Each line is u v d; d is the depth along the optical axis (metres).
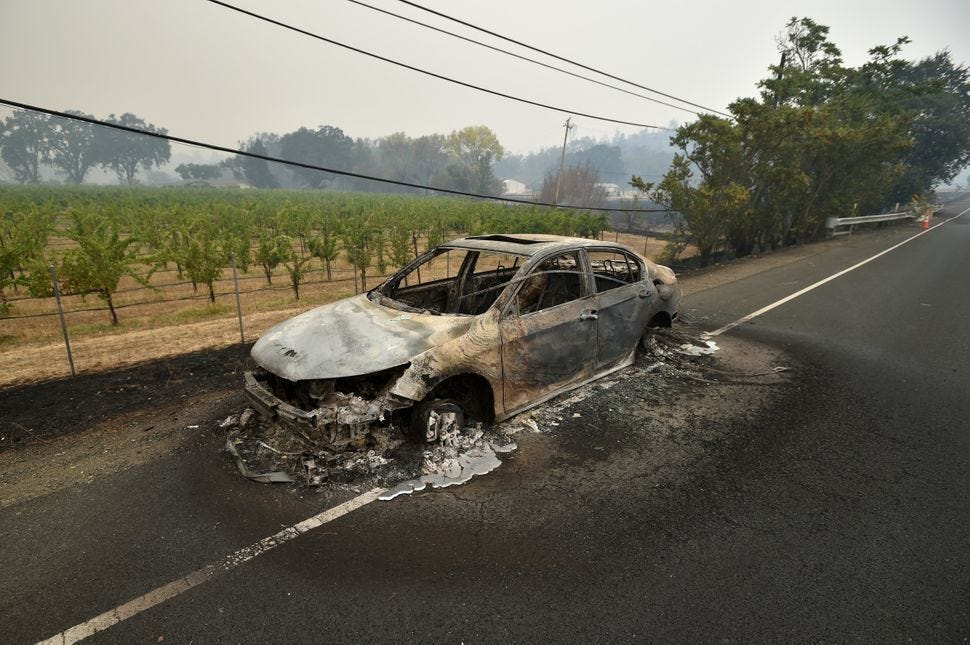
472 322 4.22
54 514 3.42
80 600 2.71
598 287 5.93
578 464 4.04
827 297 10.41
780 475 3.94
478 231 20.28
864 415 5.02
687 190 16.64
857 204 26.20
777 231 20.58
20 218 21.47
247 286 13.62
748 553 3.08
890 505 3.58
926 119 37.72
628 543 3.15
